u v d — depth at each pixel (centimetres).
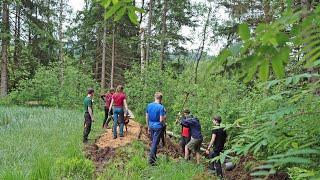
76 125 1461
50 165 748
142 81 1958
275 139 177
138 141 1182
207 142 1295
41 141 1093
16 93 2502
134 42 2833
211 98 1345
